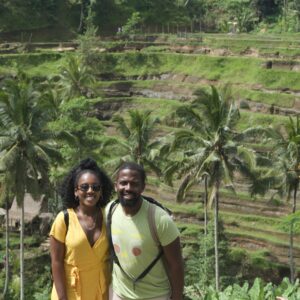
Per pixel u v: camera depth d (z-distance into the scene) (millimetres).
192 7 123750
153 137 75875
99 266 8836
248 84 84562
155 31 115250
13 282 51562
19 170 44781
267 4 120000
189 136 47781
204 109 47469
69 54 92938
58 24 111125
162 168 57312
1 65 95125
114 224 8648
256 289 17359
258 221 62219
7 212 49281
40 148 45281
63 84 85000
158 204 8734
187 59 94375
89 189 8695
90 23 105000
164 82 90250
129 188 8422
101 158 58094
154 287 8688
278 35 102000
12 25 107125
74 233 8719
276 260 58344
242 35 101125
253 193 50531
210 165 47594
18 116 45344
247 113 77188
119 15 114875
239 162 47562
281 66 85750
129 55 97188
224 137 47156
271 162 50688
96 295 8859
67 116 60312
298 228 48281
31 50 102062
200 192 66562
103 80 95312
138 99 86938
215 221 48094
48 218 60438
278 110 78500
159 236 8453
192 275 52594
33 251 57812
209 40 98125
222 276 52438
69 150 57438
